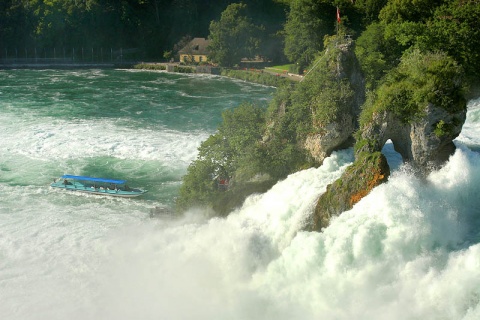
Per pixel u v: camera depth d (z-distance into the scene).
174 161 75.25
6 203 61.94
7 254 50.34
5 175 70.62
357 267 36.91
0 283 46.03
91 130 90.88
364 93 51.09
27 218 57.91
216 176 54.91
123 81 153.12
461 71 45.03
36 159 76.44
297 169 50.50
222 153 55.34
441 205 38.50
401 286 34.94
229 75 165.12
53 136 86.81
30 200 63.00
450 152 45.59
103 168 73.00
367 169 40.69
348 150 49.81
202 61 189.75
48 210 60.19
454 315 32.38
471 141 64.81
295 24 145.00
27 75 163.62
